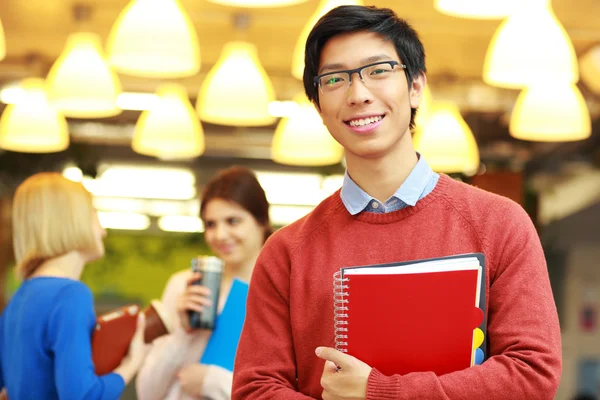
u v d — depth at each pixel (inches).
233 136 404.5
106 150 448.8
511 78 204.5
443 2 178.7
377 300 75.4
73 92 220.7
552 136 255.4
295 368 84.2
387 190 82.4
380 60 79.8
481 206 81.0
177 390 133.9
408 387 72.2
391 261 80.7
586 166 434.6
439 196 82.2
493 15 181.6
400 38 81.4
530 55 195.8
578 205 491.5
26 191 126.3
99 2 262.1
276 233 88.0
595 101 341.1
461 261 75.2
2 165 350.0
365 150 80.3
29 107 273.0
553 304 77.9
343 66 80.2
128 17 191.2
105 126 380.8
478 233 79.8
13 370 122.7
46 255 124.9
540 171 435.5
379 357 75.0
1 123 275.3
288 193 502.3
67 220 125.3
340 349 76.8
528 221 80.5
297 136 273.7
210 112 233.0
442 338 74.0
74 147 360.2
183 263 585.0
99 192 515.5
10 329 125.1
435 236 80.6
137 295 590.6
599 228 554.9
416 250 80.4
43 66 315.0
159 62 199.2
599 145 396.8
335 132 81.8
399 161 82.0
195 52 197.6
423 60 83.7
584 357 643.5
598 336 641.6
